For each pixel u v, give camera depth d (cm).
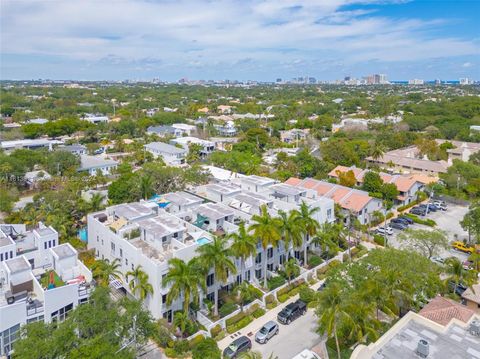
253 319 4859
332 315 3734
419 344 3116
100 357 3073
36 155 11025
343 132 16438
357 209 7806
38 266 5050
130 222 5712
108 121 19438
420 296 4666
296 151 13788
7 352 3819
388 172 11694
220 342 4388
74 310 3672
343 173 10081
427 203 9431
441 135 16162
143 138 16588
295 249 5828
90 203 7462
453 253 6850
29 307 3966
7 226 5709
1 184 9219
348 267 4781
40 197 7656
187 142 14750
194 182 9231
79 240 6594
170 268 4488
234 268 4612
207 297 5022
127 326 3650
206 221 5872
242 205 6588
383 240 7119
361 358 3050
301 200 6875
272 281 5541
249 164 11425
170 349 4175
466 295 4916
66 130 16162
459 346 3250
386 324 4503
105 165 11656
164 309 4578
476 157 11938
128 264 5069
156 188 8738
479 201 7844
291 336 4556
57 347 3141
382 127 17250
